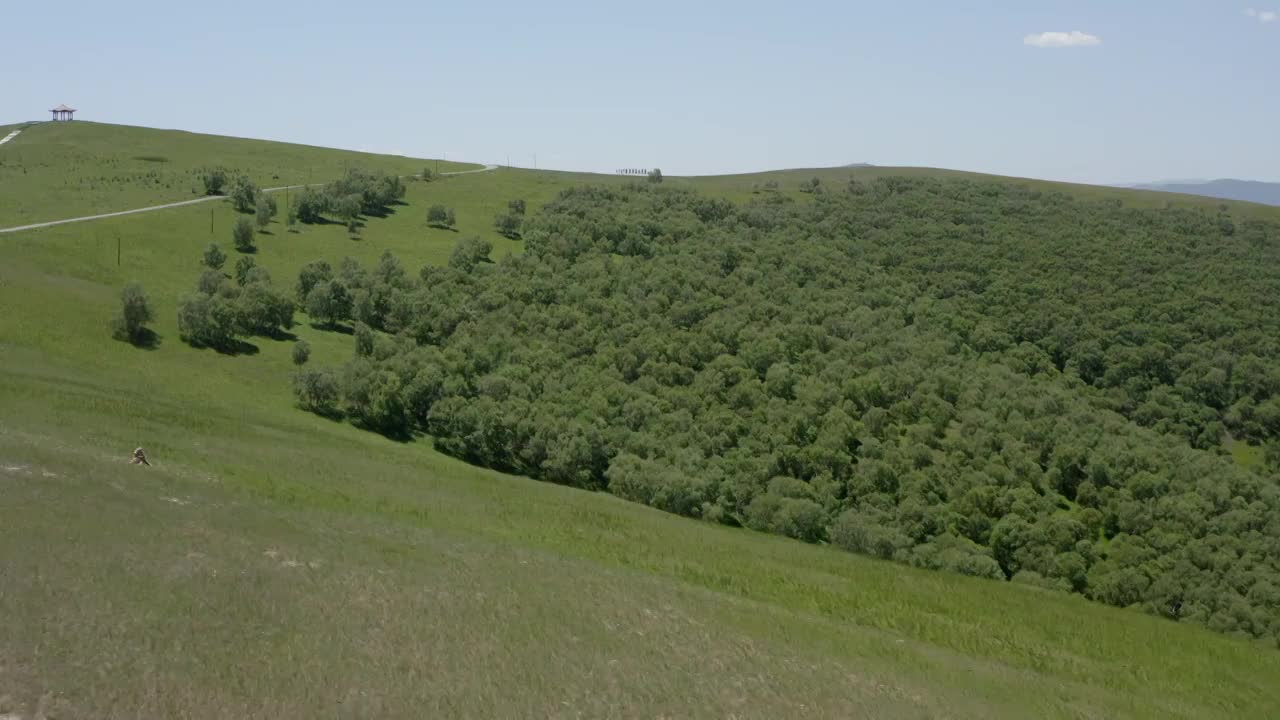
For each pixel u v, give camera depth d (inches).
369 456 2253.9
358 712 836.0
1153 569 2551.7
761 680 1091.3
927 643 1433.3
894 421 3432.6
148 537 1112.8
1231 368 4259.4
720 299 4239.7
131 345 2886.3
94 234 3828.7
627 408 3206.2
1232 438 4047.7
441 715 864.3
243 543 1169.4
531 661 1012.5
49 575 949.8
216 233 4220.0
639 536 1907.0
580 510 2114.9
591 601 1245.7
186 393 2637.8
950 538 2652.6
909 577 1886.1
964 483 2940.5
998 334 4448.8
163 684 805.9
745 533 2363.4
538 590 1244.5
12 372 2084.2
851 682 1151.0
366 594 1095.0
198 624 924.6
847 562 1971.0
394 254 4478.3
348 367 2972.4
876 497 2864.2
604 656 1063.6
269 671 869.2
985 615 1662.2
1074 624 1688.0
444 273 4119.1
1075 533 2748.5
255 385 2933.1
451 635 1034.1
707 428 3186.5
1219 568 2536.9
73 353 2632.9
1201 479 3041.3
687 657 1113.4
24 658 792.3
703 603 1363.2
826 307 4350.4
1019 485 3016.7
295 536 1255.5
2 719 705.0
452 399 2945.4
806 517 2551.7
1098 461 3078.2
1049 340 4458.7
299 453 2006.6
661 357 3654.0
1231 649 1684.3
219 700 804.0
